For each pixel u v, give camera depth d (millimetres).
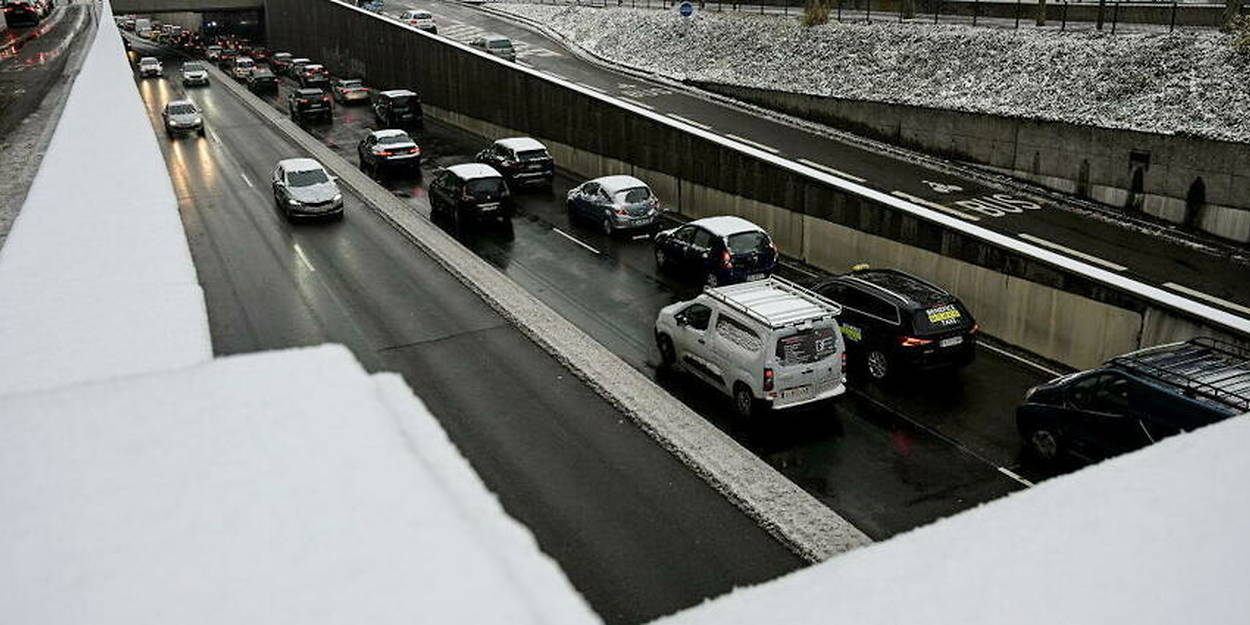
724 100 45344
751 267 21656
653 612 10344
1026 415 14164
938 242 19719
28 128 40969
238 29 100125
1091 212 29031
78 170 11836
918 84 39031
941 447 14508
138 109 19969
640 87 49312
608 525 12070
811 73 44375
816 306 15562
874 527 12273
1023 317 18078
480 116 42812
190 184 33906
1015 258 17969
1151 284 23266
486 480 13266
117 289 6414
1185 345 13789
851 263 22484
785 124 40594
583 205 28062
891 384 16875
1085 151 30016
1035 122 31422
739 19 52375
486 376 17016
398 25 51344
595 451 14102
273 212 29766
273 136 44031
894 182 32125
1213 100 28734
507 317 20047
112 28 58844
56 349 5238
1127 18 38781
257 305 21062
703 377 16453
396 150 35000
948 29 40844
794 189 23984
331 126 46938
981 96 35719
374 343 18719
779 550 11508
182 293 6305
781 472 13750
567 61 57688
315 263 24250
